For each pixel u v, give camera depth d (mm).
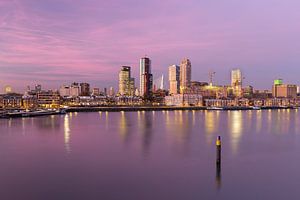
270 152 57656
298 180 38375
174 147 62906
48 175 40406
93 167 44656
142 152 56812
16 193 33500
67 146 64500
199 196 32781
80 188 35125
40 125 123625
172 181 37812
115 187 35562
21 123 135250
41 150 59344
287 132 95562
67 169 43500
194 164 46656
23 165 45906
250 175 40531
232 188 35281
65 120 159750
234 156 53250
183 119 172125
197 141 72562
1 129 105125
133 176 39938
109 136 83250
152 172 41906
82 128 109875
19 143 69312
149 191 34250
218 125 125000
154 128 110125
